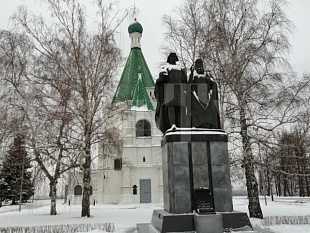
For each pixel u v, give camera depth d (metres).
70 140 18.91
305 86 16.44
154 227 8.70
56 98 18.95
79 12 20.77
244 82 17.38
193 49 19.52
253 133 17.09
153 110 46.88
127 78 50.62
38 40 19.92
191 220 7.58
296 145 16.47
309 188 56.66
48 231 12.31
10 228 12.84
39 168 19.58
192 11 19.72
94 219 17.61
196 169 8.28
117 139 21.14
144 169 44.53
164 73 9.54
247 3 18.30
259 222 13.70
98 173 43.03
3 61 19.34
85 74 19.62
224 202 8.13
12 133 18.45
